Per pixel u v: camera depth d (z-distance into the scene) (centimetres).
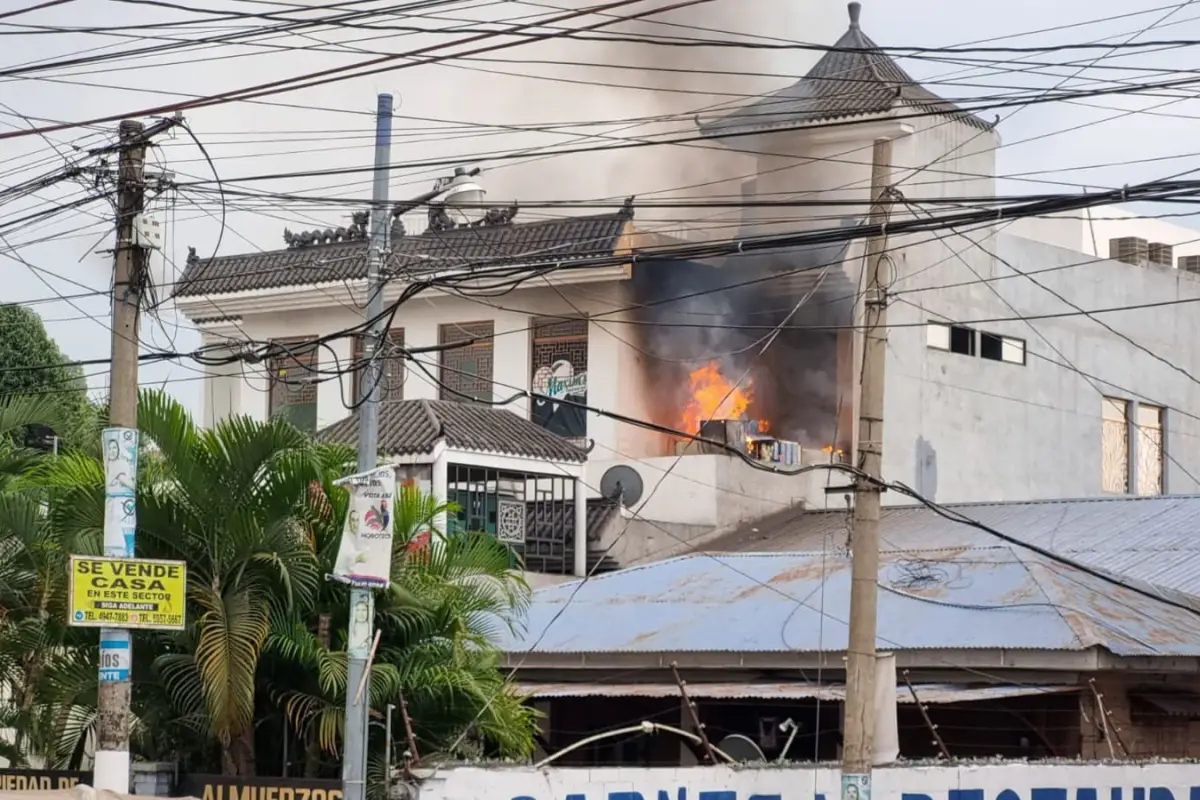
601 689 4738
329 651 3675
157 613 3381
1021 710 4534
